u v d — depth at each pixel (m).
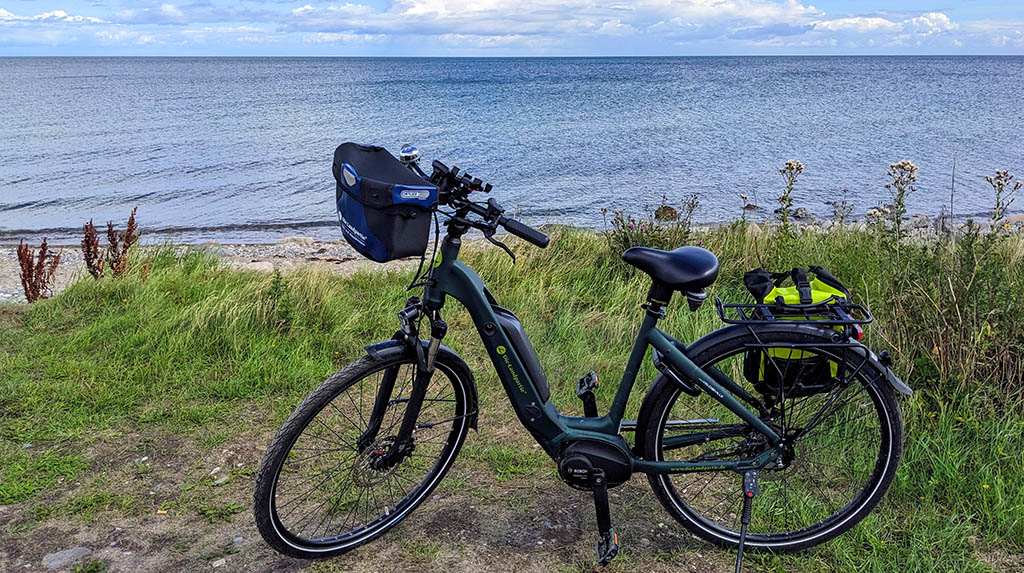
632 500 3.33
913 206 17.22
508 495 3.38
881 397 2.80
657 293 2.70
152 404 4.32
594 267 7.09
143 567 2.89
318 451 3.53
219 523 3.19
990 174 22.23
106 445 3.85
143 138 36.12
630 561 2.92
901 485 3.25
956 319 4.03
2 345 5.25
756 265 6.71
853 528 3.03
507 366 2.78
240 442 3.90
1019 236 7.07
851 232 7.21
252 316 5.53
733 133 37.25
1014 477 3.27
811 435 3.09
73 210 18.47
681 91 82.88
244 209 18.78
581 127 41.41
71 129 40.94
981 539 2.99
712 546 3.02
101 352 5.09
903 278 4.50
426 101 68.31
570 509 3.28
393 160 2.68
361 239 2.46
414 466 3.38
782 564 2.91
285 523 3.14
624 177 23.41
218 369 4.79
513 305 6.13
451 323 5.71
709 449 2.98
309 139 35.78
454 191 2.57
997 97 68.00
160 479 3.53
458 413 3.17
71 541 3.05
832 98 68.19
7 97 75.69
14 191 21.16
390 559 2.94
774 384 2.76
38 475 3.54
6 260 11.09
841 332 2.65
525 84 106.25
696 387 2.81
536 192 20.69
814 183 21.75
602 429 2.87
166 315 5.66
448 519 3.20
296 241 14.09
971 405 3.74
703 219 16.11
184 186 22.25
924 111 50.94
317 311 5.80
